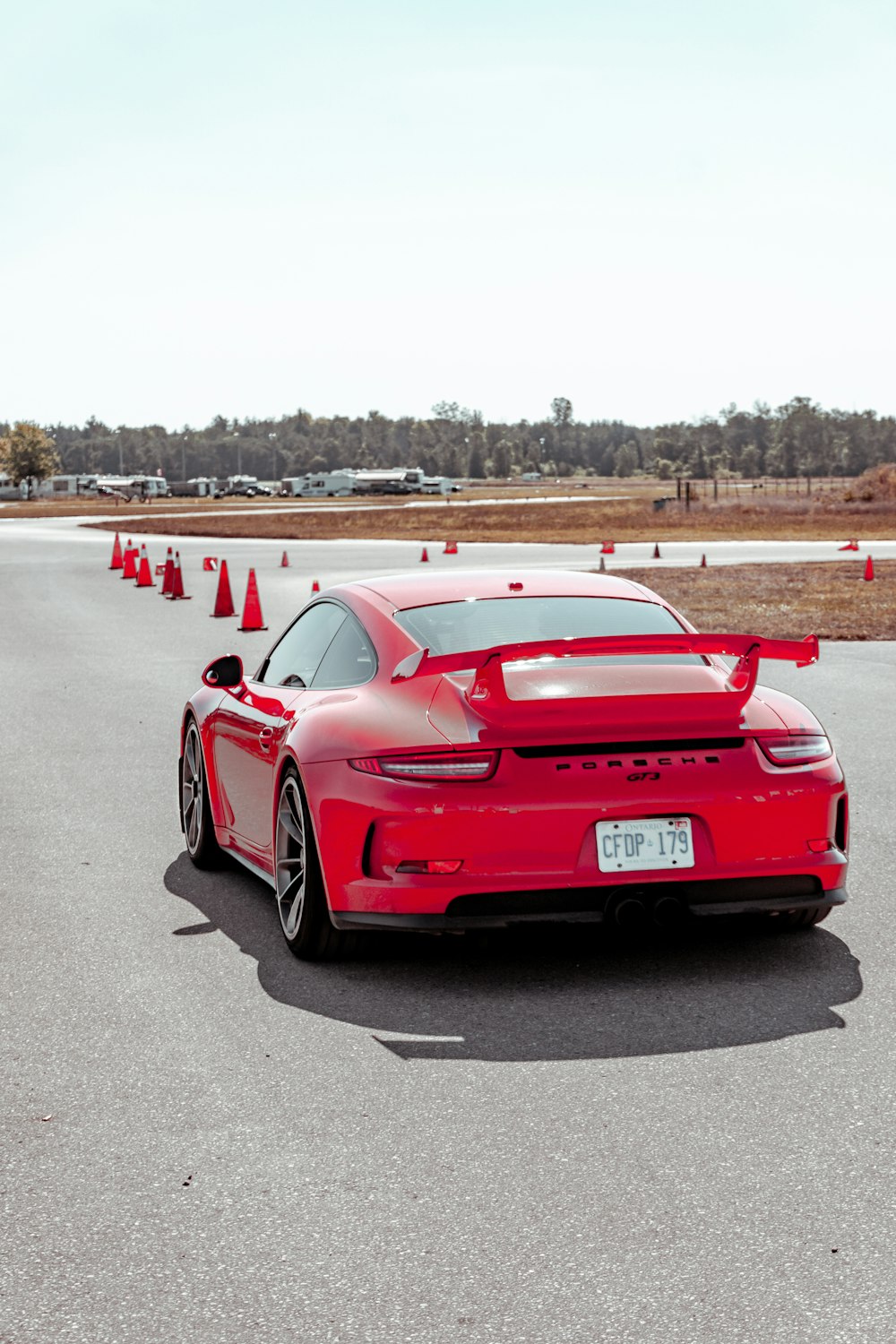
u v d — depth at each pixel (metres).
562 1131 3.66
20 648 17.02
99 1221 3.21
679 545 45.66
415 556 38.34
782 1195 3.26
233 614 21.31
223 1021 4.58
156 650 16.61
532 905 4.64
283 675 5.99
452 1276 2.92
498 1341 2.67
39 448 179.88
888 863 6.63
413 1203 3.26
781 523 66.06
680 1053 4.21
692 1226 3.11
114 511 108.44
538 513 83.50
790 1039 4.31
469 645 5.16
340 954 5.23
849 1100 3.82
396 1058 4.22
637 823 4.69
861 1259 2.95
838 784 4.93
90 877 6.61
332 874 4.86
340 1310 2.80
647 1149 3.53
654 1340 2.65
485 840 4.60
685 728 4.79
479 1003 4.72
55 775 9.20
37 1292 2.90
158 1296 2.88
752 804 4.75
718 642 4.64
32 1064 4.24
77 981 5.04
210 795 6.52
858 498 79.75
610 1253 3.00
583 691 4.83
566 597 5.66
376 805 4.68
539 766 4.64
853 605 21.22
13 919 5.88
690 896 4.73
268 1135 3.68
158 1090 4.01
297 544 48.97
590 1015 4.56
